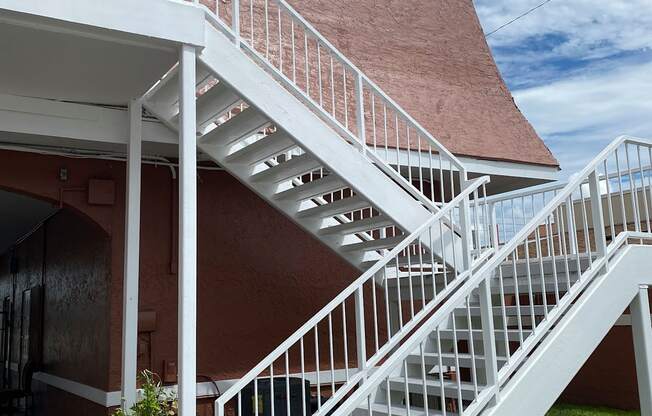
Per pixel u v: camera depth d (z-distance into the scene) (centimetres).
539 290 505
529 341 412
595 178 472
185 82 394
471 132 802
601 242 465
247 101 450
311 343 671
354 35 782
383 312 717
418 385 461
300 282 673
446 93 825
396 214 509
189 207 379
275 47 698
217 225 638
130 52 405
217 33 441
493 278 574
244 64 450
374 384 362
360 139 515
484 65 891
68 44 389
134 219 485
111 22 371
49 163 569
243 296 640
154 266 600
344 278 700
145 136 544
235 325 631
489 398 383
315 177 701
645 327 473
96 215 581
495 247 584
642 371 470
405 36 830
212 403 610
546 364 412
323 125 483
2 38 377
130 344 463
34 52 400
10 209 757
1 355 1168
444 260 528
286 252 671
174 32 391
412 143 732
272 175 541
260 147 505
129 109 505
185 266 370
